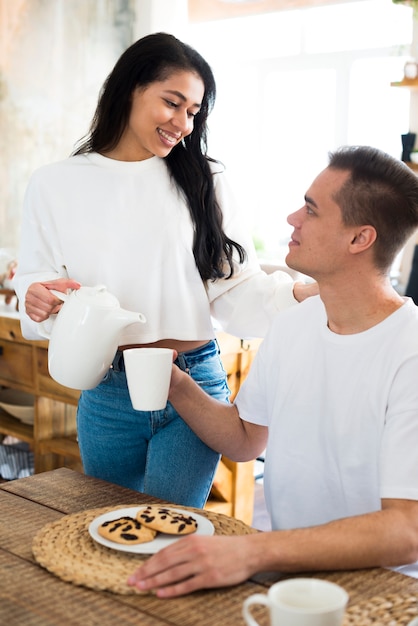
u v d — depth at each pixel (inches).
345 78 231.9
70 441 125.0
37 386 121.0
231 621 41.7
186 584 44.1
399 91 222.8
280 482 60.4
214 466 73.3
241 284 76.7
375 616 41.9
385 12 222.5
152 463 71.6
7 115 195.0
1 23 191.6
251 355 118.2
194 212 73.8
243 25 251.3
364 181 55.0
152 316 72.6
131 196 72.6
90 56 211.5
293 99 245.0
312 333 59.9
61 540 49.9
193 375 74.5
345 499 57.3
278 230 254.7
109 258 71.9
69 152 209.6
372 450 55.6
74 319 63.3
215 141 259.9
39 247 73.2
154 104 69.6
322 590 37.7
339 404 56.9
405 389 53.4
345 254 56.1
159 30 224.1
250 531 52.4
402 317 55.9
